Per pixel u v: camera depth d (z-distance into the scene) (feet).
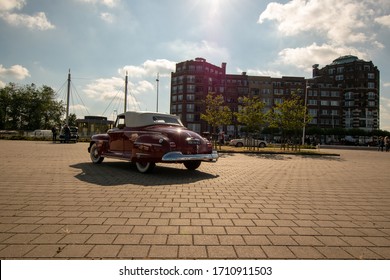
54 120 225.97
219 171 29.89
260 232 10.83
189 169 30.50
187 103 265.95
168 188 19.24
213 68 275.59
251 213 13.52
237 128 268.00
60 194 16.66
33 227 10.86
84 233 10.28
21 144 75.00
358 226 11.96
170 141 24.02
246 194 17.97
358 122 275.59
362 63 280.51
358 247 9.61
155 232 10.52
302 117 73.67
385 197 18.24
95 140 32.45
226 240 9.89
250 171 30.63
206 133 39.04
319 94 278.26
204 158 25.45
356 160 52.47
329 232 11.07
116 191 17.81
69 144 79.36
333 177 27.61
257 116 71.51
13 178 21.84
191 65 266.57
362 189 21.06
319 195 18.43
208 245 9.42
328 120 277.64
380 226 12.01
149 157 24.59
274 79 279.08
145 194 17.15
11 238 9.70
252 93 275.18
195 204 14.97
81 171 26.30
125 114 29.35
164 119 28.73
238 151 65.36
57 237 9.84
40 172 25.13
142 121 27.63
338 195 18.62
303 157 57.77
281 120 73.87
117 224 11.39
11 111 212.43
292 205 15.42
